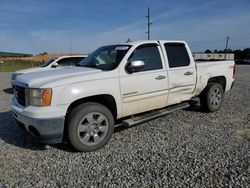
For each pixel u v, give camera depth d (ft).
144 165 11.27
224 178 9.98
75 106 12.76
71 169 11.05
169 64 16.46
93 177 10.30
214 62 20.26
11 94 32.30
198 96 20.06
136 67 13.87
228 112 20.79
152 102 15.65
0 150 13.23
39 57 187.21
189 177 10.12
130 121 14.70
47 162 11.79
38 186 9.70
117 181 9.94
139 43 15.23
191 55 18.22
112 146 13.65
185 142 14.02
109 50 15.99
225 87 21.84
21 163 11.70
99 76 13.14
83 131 12.69
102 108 13.19
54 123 11.78
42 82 12.17
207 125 17.19
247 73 70.90
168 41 16.88
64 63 38.01
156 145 13.65
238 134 15.30
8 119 19.30
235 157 11.91
